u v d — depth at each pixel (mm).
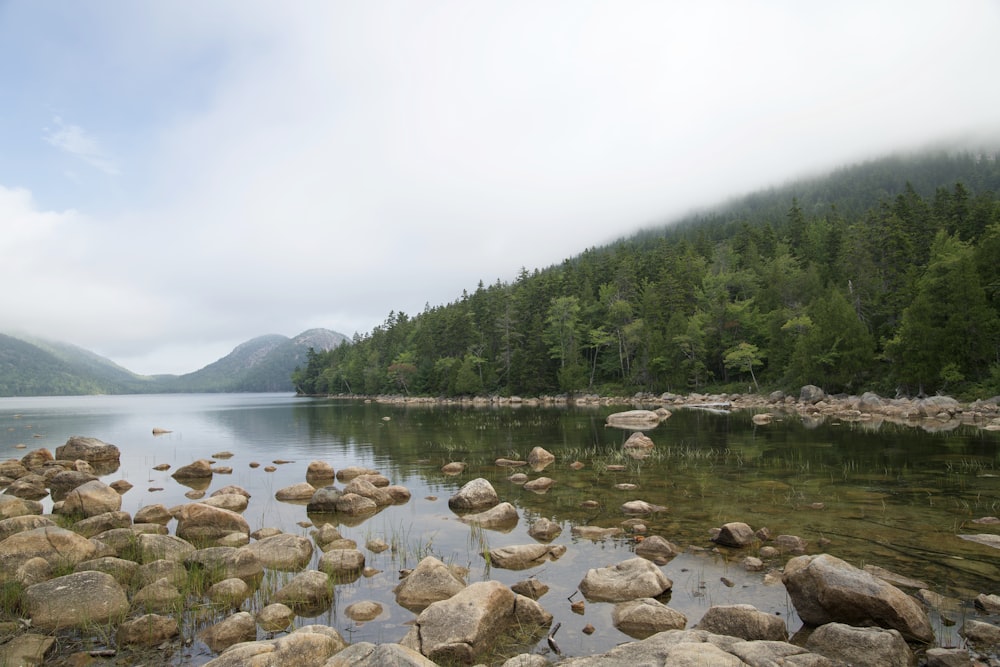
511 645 7734
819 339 61250
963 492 16297
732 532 11789
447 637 7508
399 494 18484
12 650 7637
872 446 26188
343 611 9086
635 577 9531
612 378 97500
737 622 7586
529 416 57000
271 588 10047
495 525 14367
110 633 8391
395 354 142250
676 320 83000
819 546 11492
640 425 42031
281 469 26016
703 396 73500
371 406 99000
